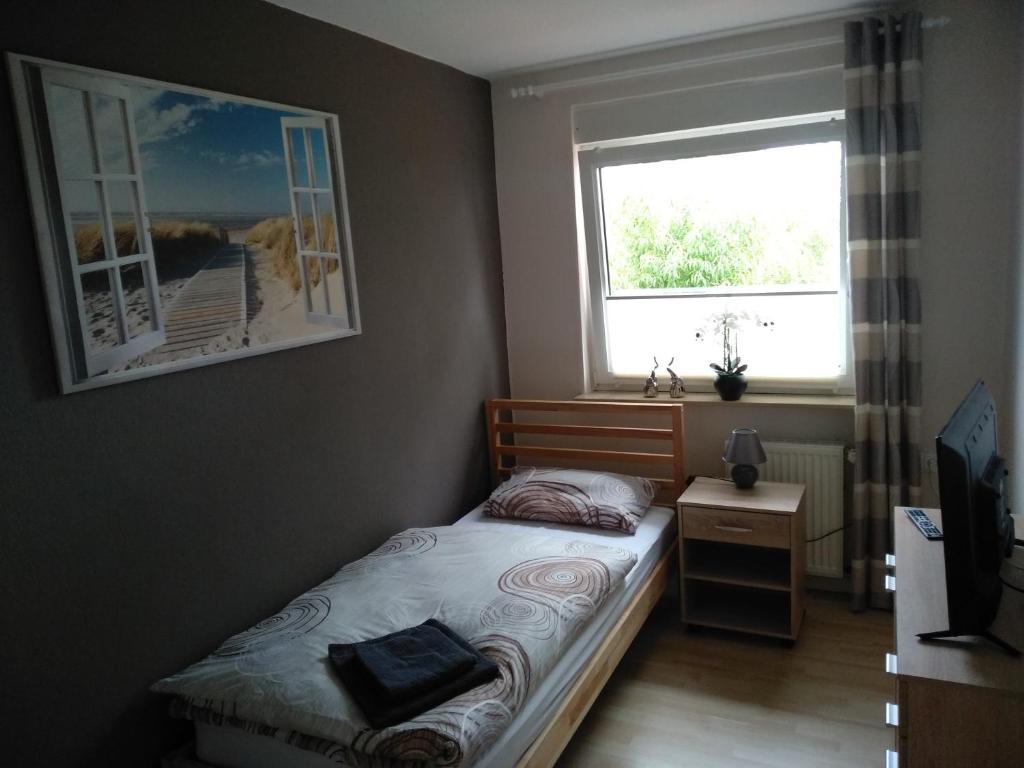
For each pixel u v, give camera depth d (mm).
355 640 2145
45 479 1805
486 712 1825
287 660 2033
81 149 1856
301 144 2576
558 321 3869
